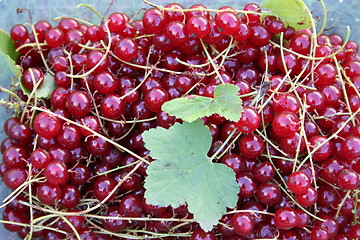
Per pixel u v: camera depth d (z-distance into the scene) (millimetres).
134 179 269
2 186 283
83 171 267
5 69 291
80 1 306
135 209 261
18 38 287
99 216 260
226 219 261
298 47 280
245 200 268
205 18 270
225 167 256
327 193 266
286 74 267
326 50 276
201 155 258
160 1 304
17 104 271
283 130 253
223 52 277
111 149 274
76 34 281
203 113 255
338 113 268
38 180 259
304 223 258
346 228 273
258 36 280
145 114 273
